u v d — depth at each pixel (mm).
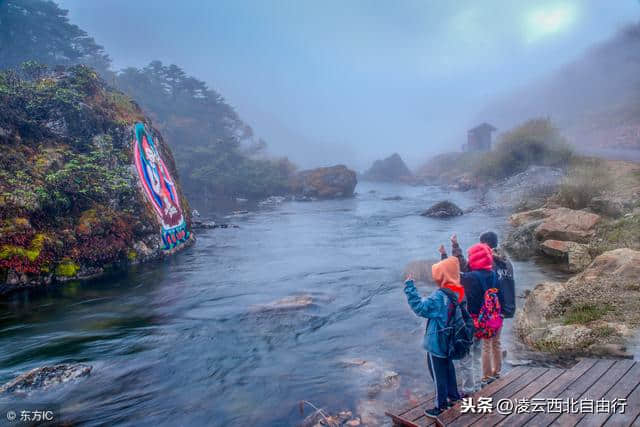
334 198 46250
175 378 6449
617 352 6039
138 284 12289
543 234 14234
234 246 18484
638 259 8492
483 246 4910
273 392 5887
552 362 6113
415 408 4730
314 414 5184
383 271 13109
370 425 4852
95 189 14398
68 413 5465
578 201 17984
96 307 10195
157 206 16844
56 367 6625
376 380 6027
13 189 12609
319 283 11914
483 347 5176
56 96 15695
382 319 8789
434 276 4426
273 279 12547
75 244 13227
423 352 6996
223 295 11023
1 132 13648
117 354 7434
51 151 14656
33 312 9883
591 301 7566
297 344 7629
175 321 9102
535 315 7871
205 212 34312
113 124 16891
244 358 7109
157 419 5293
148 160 17734
